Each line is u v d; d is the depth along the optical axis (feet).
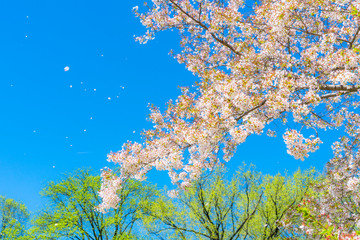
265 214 39.81
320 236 16.02
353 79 14.56
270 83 15.44
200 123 16.17
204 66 23.12
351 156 19.31
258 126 14.82
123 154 17.47
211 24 20.61
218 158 19.03
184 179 19.54
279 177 41.14
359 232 12.57
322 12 16.76
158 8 21.79
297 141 13.79
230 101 15.10
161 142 17.44
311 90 14.38
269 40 17.93
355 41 16.98
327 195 18.88
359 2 13.97
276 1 16.72
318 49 16.01
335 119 19.74
